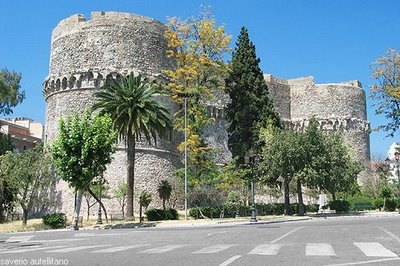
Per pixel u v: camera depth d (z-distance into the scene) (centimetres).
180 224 3584
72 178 3506
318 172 4912
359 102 8275
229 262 1062
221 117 6338
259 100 5391
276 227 2655
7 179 4175
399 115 3853
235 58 5556
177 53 5112
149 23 5356
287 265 1005
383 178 7744
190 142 4500
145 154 5119
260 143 5175
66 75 5169
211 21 4994
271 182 5288
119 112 3981
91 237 2072
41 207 5000
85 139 3512
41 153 4416
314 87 8156
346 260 1072
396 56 4062
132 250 1380
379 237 1702
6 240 2050
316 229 2295
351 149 6425
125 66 5106
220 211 4603
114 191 4812
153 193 5081
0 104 6119
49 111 5378
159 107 4200
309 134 5031
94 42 5150
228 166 4778
